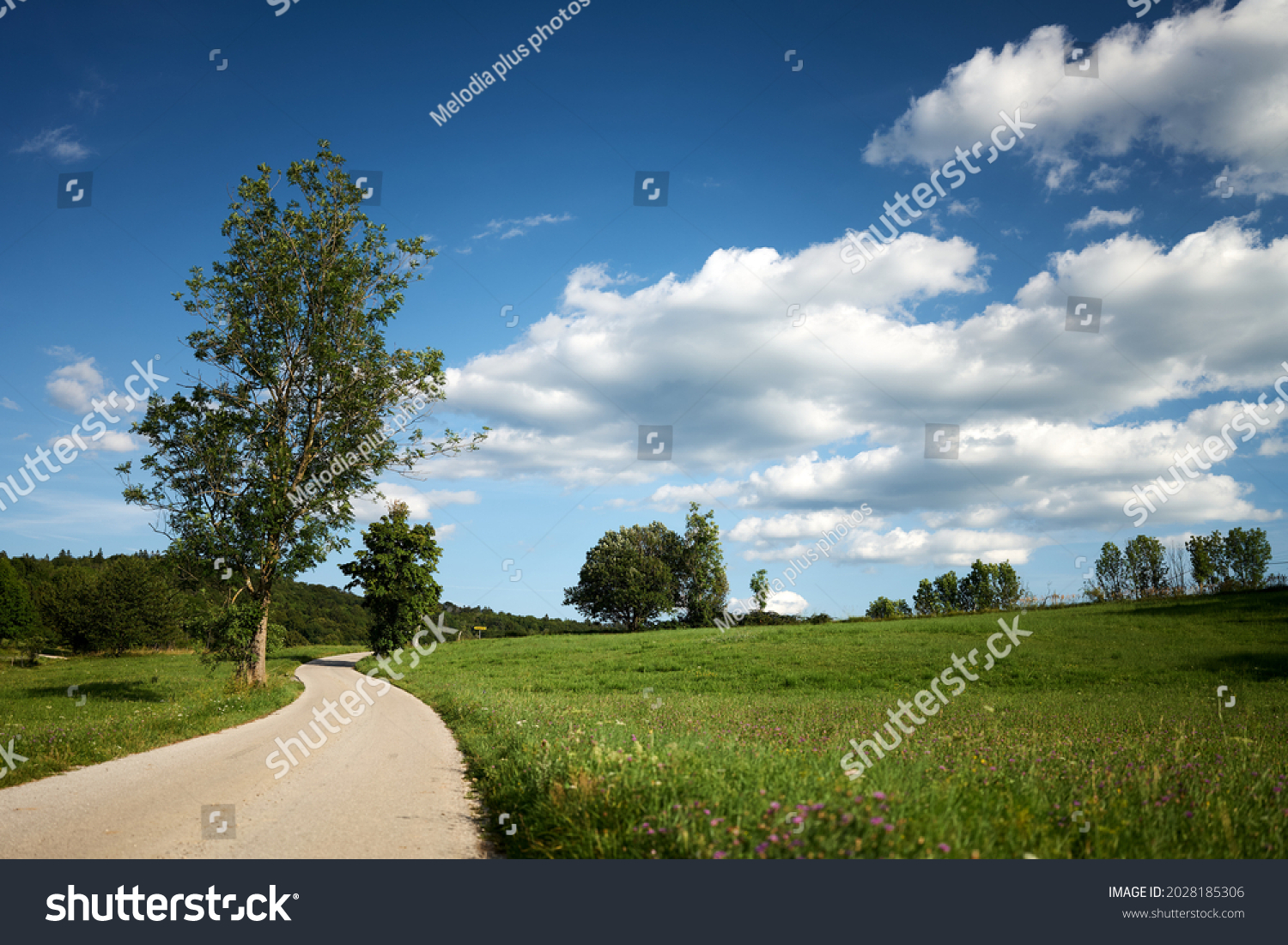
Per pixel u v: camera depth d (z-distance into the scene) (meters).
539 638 73.94
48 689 31.11
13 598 81.88
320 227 32.03
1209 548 71.25
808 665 35.69
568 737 10.57
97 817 7.88
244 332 29.97
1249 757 9.17
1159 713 16.20
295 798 9.03
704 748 8.38
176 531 28.94
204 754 13.33
